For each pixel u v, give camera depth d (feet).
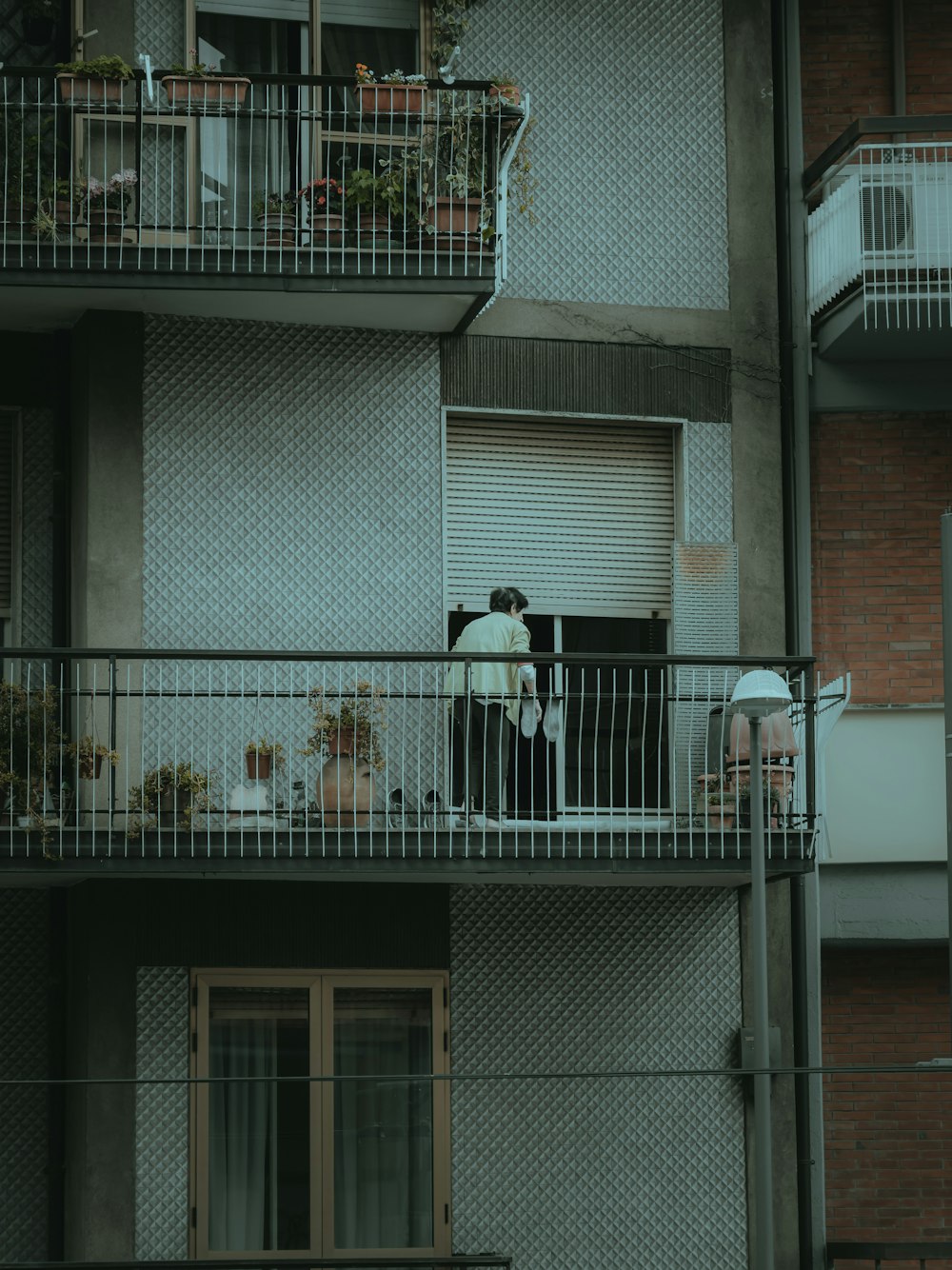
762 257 52.47
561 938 48.52
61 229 45.88
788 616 52.01
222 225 48.55
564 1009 48.26
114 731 43.09
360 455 48.93
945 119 50.88
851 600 53.47
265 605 47.78
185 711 46.88
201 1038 46.42
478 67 50.98
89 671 46.29
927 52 56.18
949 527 41.55
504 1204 47.19
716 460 51.39
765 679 40.52
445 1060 47.57
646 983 48.78
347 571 48.44
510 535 50.08
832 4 56.18
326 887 47.37
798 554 52.60
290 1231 46.29
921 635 53.52
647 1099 48.32
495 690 46.29
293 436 48.55
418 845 43.86
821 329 53.16
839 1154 51.72
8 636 48.44
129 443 47.24
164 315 47.98
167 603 47.14
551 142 51.29
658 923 49.16
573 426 50.90
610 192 51.49
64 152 48.16
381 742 47.50
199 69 46.75
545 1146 47.62
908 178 52.54
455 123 47.96
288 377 48.73
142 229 47.70
